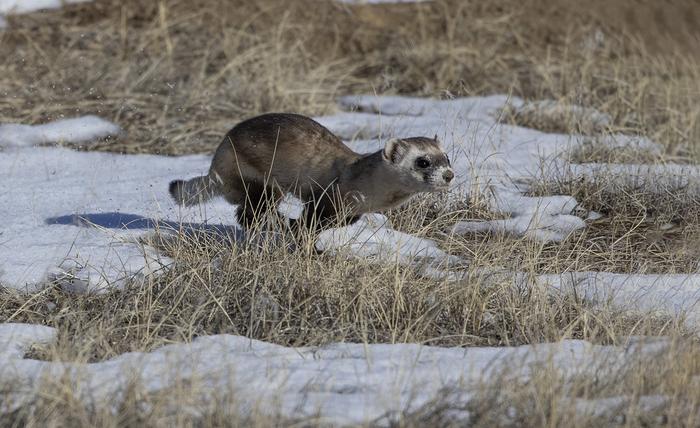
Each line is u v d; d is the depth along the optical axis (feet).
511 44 77.82
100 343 30.71
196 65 68.85
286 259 35.55
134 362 28.71
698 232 43.62
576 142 57.52
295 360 29.43
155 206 45.75
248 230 38.29
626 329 33.32
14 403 25.35
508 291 35.32
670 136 59.00
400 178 37.35
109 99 62.90
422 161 37.11
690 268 40.06
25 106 61.36
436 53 73.26
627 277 38.29
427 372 27.94
